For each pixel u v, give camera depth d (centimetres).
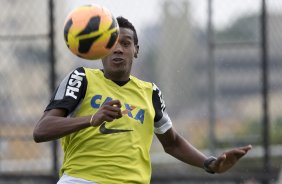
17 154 3519
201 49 3897
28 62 3559
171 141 1997
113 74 1841
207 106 3497
